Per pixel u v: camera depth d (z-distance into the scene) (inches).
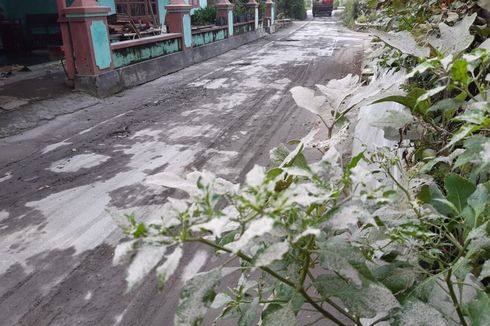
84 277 102.7
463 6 84.2
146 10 508.1
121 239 118.7
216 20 544.7
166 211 23.9
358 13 802.2
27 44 471.5
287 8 1104.8
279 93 295.4
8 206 139.3
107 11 294.0
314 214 30.4
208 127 221.8
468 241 28.9
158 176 33.0
